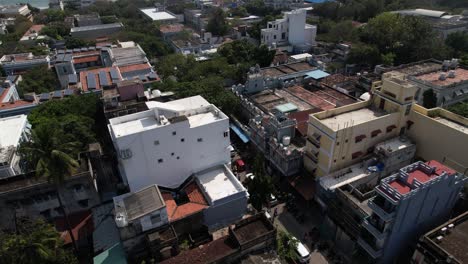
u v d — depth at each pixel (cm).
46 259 3762
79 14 19100
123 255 4362
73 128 5950
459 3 16375
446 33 11888
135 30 14850
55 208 5047
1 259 3591
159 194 4531
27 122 6372
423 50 10031
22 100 7881
